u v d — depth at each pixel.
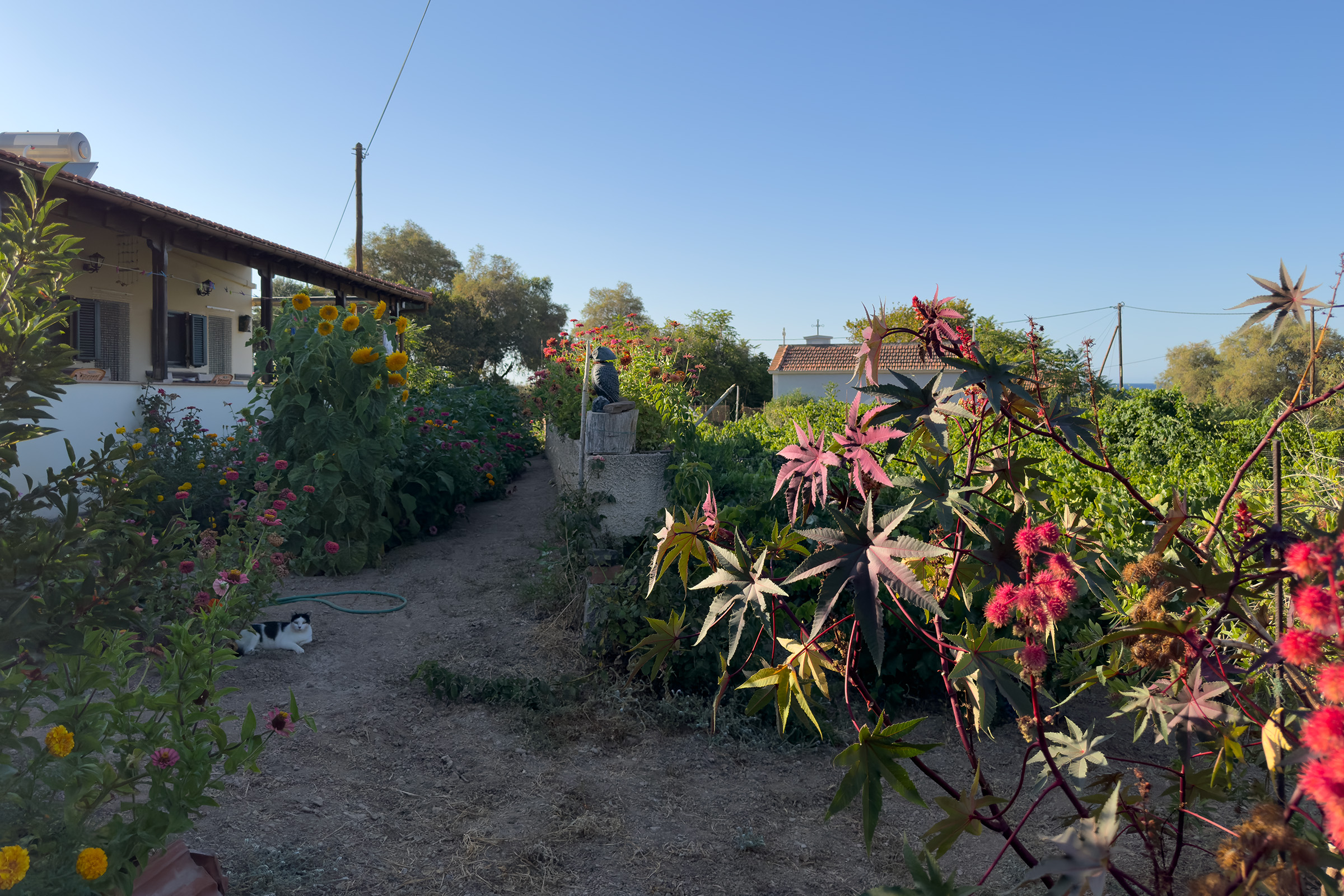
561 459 9.58
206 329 15.18
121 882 2.15
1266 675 1.89
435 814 3.53
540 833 3.41
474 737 4.30
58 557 2.08
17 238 2.12
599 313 56.59
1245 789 2.48
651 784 3.91
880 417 2.09
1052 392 2.33
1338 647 1.28
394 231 48.34
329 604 6.49
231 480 7.36
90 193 9.21
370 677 5.03
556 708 4.57
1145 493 6.65
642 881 3.11
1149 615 1.65
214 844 3.12
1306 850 1.19
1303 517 2.71
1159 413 14.43
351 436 7.41
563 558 6.57
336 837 3.27
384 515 8.23
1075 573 2.21
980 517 2.10
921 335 2.16
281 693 4.71
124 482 2.24
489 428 13.05
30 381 2.06
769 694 2.31
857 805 3.77
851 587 1.80
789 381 40.31
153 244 11.08
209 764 2.47
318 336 7.44
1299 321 1.78
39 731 3.25
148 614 4.07
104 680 2.35
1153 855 1.87
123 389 9.44
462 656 5.39
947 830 1.84
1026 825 3.57
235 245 12.81
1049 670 4.46
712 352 36.75
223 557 5.21
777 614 4.69
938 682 4.91
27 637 1.99
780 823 3.61
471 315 42.25
